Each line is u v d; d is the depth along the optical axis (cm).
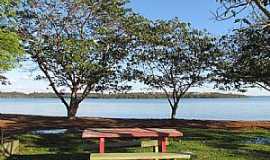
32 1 2416
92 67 2464
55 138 1642
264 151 1380
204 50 2588
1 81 2730
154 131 1194
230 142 1569
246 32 1794
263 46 1839
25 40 2434
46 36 2469
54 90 2594
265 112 4862
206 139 1647
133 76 2662
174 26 2603
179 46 2616
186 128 2100
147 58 2628
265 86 2425
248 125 2258
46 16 2459
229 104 8638
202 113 4647
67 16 2494
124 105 8094
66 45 2408
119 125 2247
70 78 2539
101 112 4916
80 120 2484
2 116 2666
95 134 1123
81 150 1369
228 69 2528
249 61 2230
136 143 1265
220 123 2364
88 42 2433
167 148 1380
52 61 2511
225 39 3281
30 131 1909
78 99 2598
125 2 2567
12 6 1653
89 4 2495
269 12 1080
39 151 1373
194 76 2627
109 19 2541
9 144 1304
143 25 2609
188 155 1049
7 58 1406
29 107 6956
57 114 4300
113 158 1005
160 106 7300
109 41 2561
